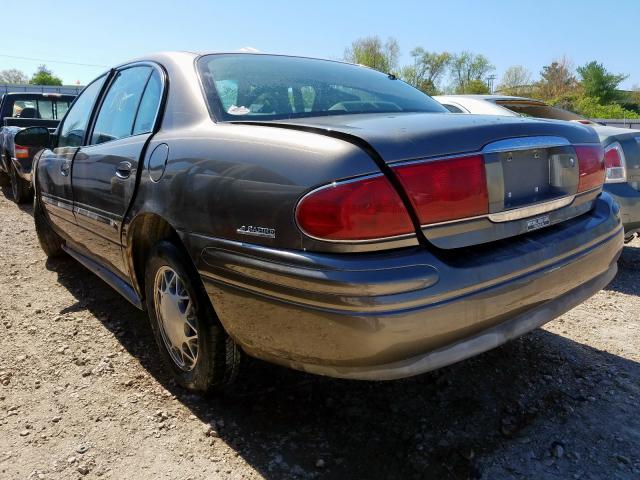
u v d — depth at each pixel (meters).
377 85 3.05
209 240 2.08
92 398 2.58
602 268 2.48
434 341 1.82
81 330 3.34
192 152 2.25
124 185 2.67
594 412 2.47
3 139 7.80
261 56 3.01
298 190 1.81
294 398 2.59
